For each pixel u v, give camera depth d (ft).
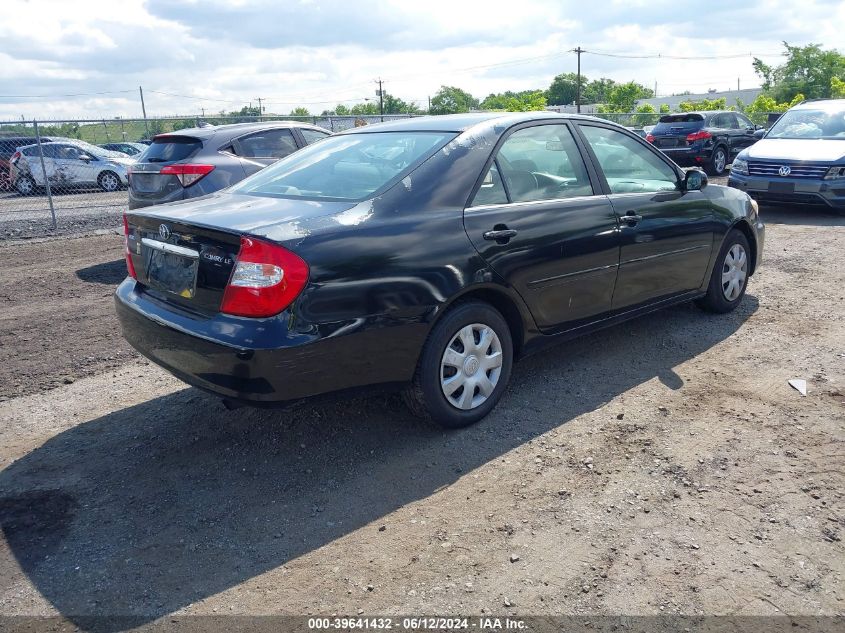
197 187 25.63
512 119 13.78
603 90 432.66
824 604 8.22
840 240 29.27
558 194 13.89
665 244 15.89
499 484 10.89
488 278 12.19
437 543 9.48
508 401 13.84
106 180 62.18
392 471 11.35
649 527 9.71
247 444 12.41
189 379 11.00
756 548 9.23
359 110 266.98
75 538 9.79
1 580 8.93
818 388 14.15
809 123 38.68
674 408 13.39
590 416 13.12
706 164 62.59
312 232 10.42
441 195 12.00
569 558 9.10
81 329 19.56
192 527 10.00
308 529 9.87
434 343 11.71
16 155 57.82
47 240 35.29
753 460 11.41
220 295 10.45
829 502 10.22
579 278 13.96
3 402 14.51
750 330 17.78
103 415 13.79
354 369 10.82
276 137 28.60
